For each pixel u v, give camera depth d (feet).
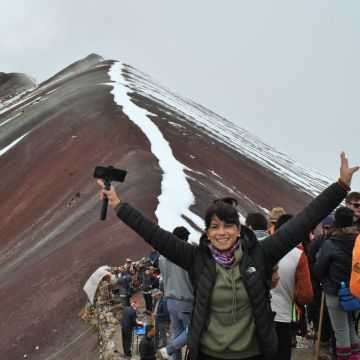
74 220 134.41
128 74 367.04
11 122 285.43
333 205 15.57
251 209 158.71
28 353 77.30
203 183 147.02
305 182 292.40
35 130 234.58
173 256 15.94
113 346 57.21
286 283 23.79
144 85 346.13
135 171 140.46
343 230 26.94
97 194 145.18
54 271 97.55
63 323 80.33
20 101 412.57
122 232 100.17
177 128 218.18
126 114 211.00
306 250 32.83
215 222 15.19
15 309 90.53
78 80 343.26
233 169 206.08
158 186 125.59
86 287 75.77
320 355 32.37
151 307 66.08
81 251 99.45
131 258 88.58
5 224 161.27
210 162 188.65
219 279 15.16
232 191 165.48
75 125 214.69
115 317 66.85
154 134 185.68
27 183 181.37
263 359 15.33
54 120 233.35
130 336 52.85
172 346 29.55
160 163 149.59
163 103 291.58
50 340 77.05
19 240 142.31
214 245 15.34
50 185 170.19
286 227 15.47
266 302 15.12
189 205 118.01
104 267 78.07
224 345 14.97
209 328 15.20
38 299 89.30
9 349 79.92
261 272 15.11
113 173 16.52
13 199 175.32
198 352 15.43
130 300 71.61
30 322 83.76
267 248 15.35
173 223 99.60
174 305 28.89
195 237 96.02
